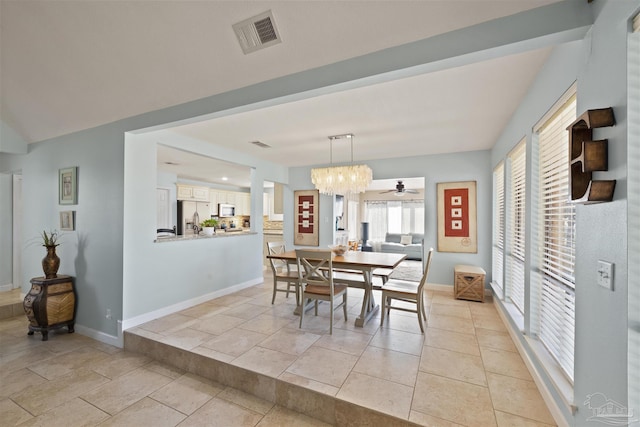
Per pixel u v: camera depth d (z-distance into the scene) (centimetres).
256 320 331
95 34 206
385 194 1041
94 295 319
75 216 338
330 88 198
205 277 403
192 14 180
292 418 196
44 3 191
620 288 112
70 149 346
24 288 397
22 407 203
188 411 202
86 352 286
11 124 364
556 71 179
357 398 190
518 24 146
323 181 396
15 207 447
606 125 118
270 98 217
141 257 317
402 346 266
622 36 111
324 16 167
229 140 400
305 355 247
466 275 414
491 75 218
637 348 106
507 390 200
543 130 219
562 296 187
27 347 295
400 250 884
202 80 229
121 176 301
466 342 275
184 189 741
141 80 241
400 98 260
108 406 206
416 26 161
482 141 400
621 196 111
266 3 166
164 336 284
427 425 167
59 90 278
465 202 459
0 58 253
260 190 525
